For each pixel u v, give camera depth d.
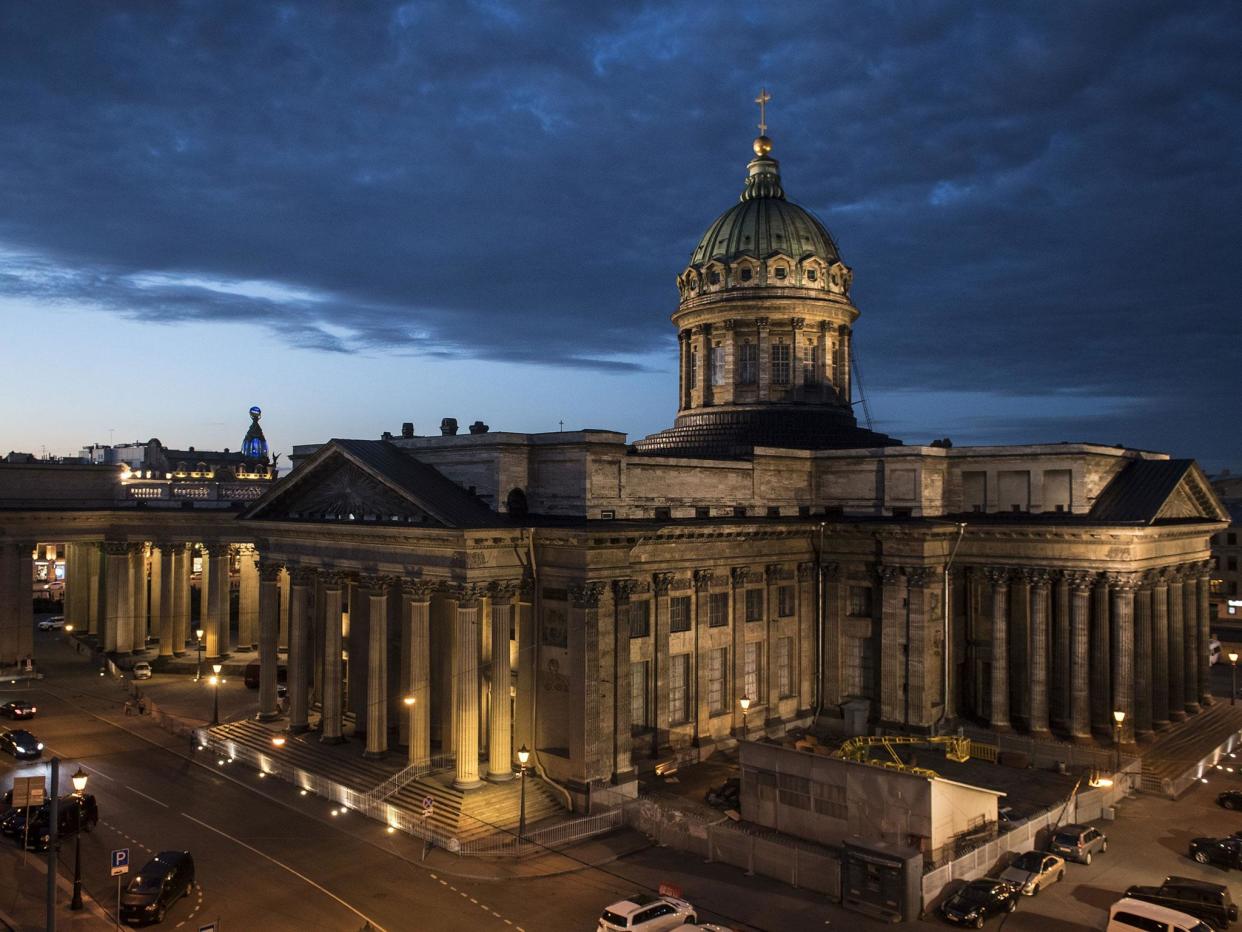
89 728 64.50
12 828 44.22
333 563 56.91
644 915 34.88
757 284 76.19
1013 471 62.72
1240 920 37.34
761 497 64.00
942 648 61.66
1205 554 68.69
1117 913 34.53
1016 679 62.88
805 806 44.34
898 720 61.03
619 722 50.38
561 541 50.00
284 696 70.81
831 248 79.38
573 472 52.25
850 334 79.50
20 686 76.69
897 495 64.12
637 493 55.44
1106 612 58.66
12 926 35.53
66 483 88.00
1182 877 39.75
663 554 55.97
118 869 35.47
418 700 50.91
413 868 41.81
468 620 48.91
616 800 47.84
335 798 50.41
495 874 41.16
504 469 52.81
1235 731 63.53
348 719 59.56
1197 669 67.88
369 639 55.53
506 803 47.94
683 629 57.62
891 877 36.97
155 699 72.62
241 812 48.69
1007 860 42.09
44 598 133.25
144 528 85.38
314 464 57.12
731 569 60.41
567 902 38.59
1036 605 59.78
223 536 84.56
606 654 49.81
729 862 42.72
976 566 62.25
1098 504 60.97
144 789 52.06
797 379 75.94
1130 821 48.09
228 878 40.66
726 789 50.28
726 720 59.72
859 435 75.25
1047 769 55.47
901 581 61.28
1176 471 60.91
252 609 89.38
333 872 41.31
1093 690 59.31
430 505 49.88
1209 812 49.47
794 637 65.00
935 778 40.81
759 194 82.62
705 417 76.81
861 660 64.12
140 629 86.75
